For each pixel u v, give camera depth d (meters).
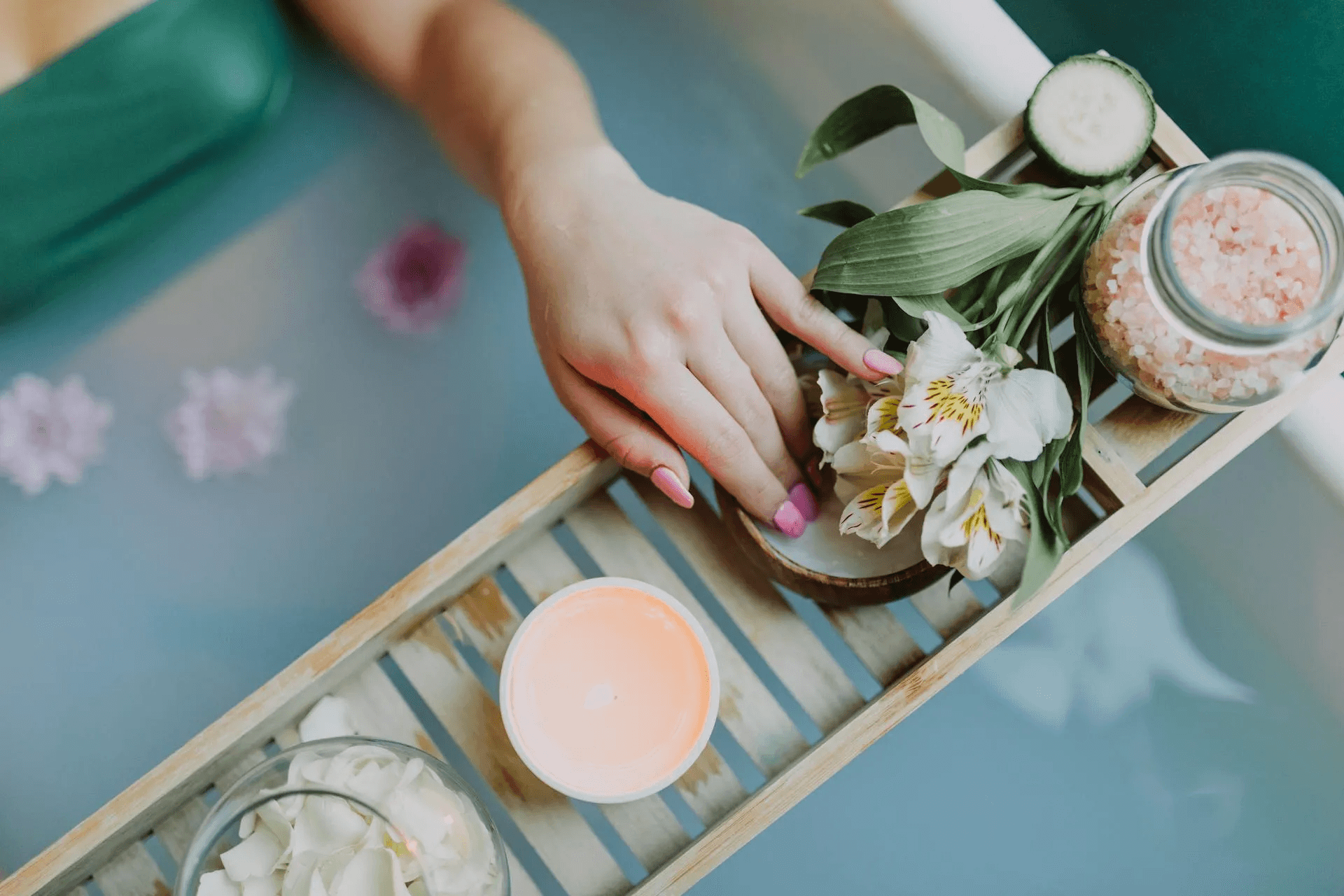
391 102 0.89
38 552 0.89
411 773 0.63
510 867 0.70
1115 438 0.68
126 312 0.91
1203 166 0.61
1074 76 0.67
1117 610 0.83
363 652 0.68
